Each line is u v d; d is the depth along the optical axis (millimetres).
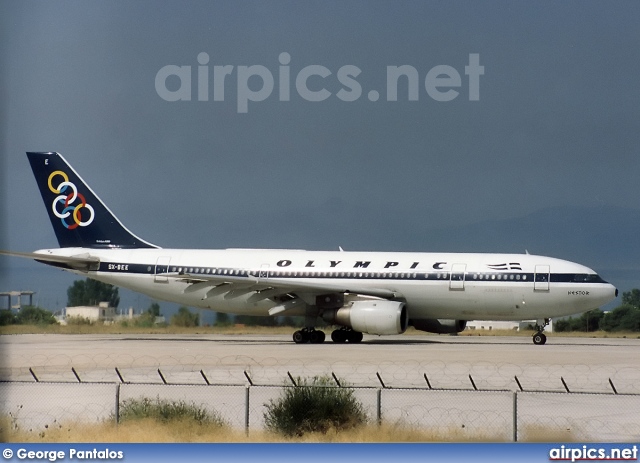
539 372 109500
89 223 188625
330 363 119125
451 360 124188
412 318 171125
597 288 157250
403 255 169375
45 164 190750
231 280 161250
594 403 84188
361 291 161625
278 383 96000
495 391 82312
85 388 92375
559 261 162250
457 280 162375
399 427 72688
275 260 173875
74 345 162125
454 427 73250
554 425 73938
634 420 76062
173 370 110875
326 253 173625
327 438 70500
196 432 71875
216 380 99625
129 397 86250
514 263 162250
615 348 155000
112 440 69750
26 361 124188
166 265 178500
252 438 71000
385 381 98812
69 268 184250
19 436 70625
